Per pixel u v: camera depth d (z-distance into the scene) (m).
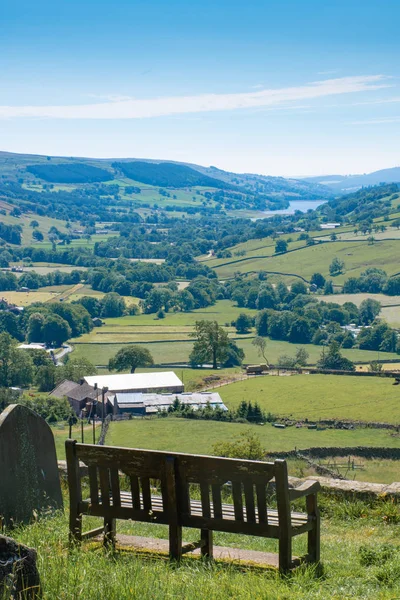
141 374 119.00
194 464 7.23
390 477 52.03
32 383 124.44
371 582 7.08
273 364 141.38
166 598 5.99
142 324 195.00
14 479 8.90
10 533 8.27
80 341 172.00
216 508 7.24
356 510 10.80
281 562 7.07
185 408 87.69
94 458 7.64
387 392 94.19
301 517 7.68
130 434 69.38
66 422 81.75
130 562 6.98
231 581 6.66
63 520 8.98
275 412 83.56
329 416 80.81
